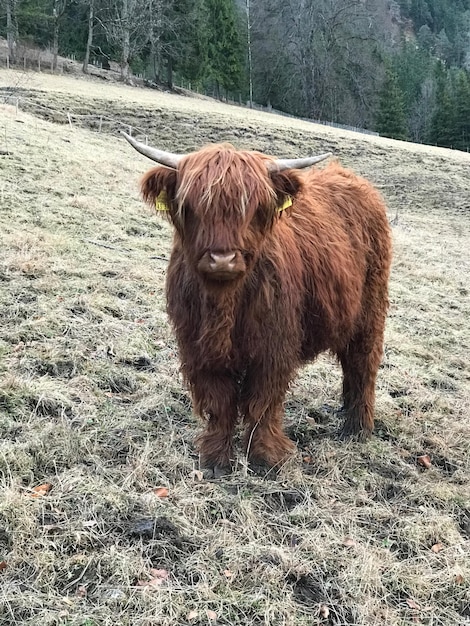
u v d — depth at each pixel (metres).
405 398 3.56
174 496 2.36
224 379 2.46
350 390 3.04
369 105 38.62
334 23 37.84
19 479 2.31
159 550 2.10
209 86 38.09
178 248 2.41
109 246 5.39
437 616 1.98
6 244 4.73
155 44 31.41
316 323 2.64
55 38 28.44
